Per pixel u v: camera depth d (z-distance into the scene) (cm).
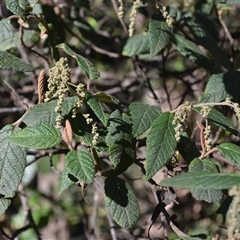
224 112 412
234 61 425
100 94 281
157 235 533
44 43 422
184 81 467
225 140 439
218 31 445
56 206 696
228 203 274
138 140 348
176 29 379
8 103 521
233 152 259
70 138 254
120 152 258
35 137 247
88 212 696
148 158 246
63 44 282
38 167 657
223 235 471
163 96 534
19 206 677
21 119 263
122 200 252
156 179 403
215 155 393
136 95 518
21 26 341
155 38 311
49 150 368
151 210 617
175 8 370
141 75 461
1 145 257
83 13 485
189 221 534
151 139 249
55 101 263
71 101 258
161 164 245
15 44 373
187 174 223
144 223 560
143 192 634
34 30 384
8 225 582
